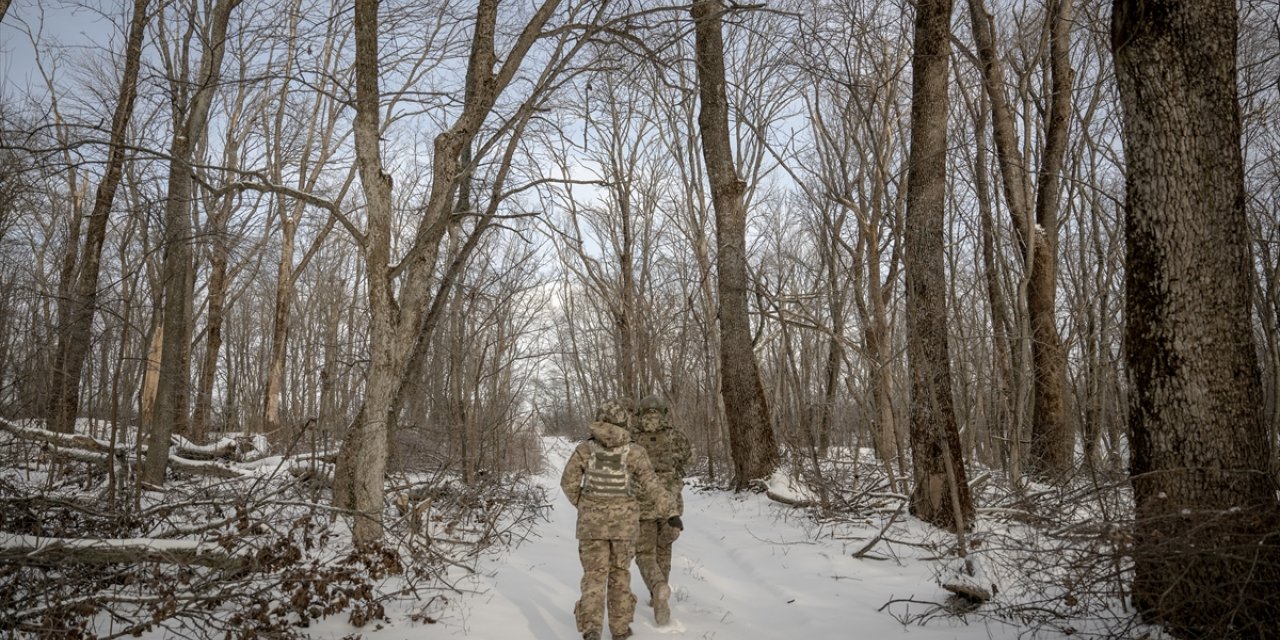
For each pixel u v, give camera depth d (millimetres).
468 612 5594
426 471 11375
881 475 12156
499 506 10398
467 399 13422
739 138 19859
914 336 8516
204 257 18219
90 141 6453
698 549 9047
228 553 5137
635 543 5559
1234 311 4535
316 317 30969
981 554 5883
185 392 14695
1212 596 4000
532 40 7395
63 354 11055
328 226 21141
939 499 8664
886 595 6078
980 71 13875
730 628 5332
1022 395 11438
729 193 13852
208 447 13703
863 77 12508
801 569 7250
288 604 5074
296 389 23000
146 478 10008
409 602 5820
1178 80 4648
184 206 10359
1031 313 13906
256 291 31812
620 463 5184
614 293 22984
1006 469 12547
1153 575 4328
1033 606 5020
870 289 10250
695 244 20078
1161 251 4656
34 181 9312
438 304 10547
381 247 7098
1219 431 4418
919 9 9352
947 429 8711
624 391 20328
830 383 18406
